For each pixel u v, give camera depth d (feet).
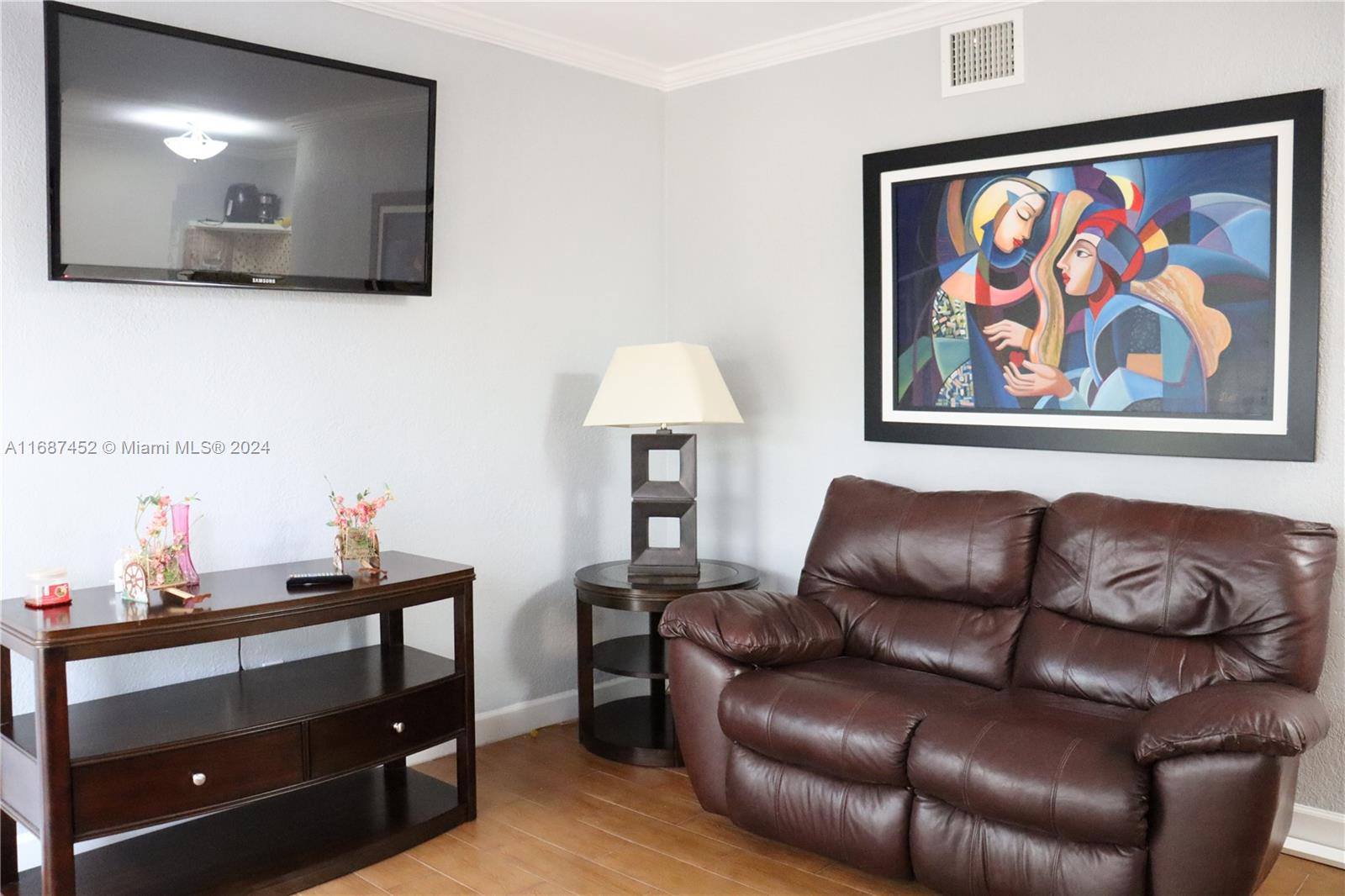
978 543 10.32
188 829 9.69
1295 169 9.45
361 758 9.31
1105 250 10.56
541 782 11.35
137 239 9.23
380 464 11.48
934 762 8.32
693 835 10.06
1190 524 9.32
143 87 9.14
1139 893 7.60
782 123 13.08
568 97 13.12
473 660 10.34
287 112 10.05
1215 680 8.72
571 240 13.25
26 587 9.08
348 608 9.20
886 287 12.09
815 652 10.46
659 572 12.20
